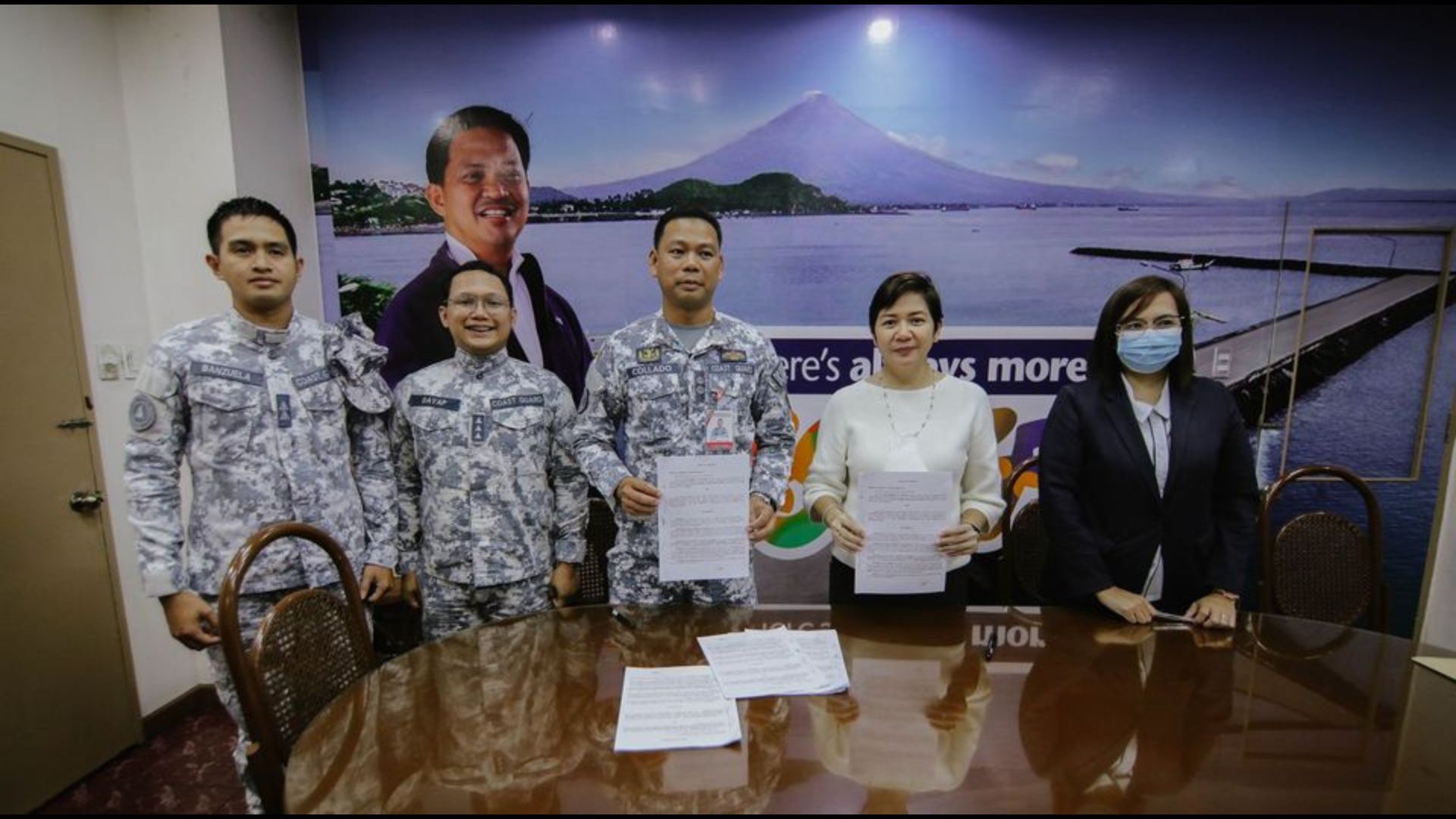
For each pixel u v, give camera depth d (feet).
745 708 3.08
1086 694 3.19
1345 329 7.20
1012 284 7.29
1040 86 7.00
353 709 3.09
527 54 7.03
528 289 7.39
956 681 3.32
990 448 4.66
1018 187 7.14
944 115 7.06
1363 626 5.23
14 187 5.24
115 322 6.12
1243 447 4.34
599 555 6.00
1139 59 6.93
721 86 7.05
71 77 5.73
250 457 4.41
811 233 7.26
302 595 3.45
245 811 5.39
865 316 7.36
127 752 6.16
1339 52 6.84
